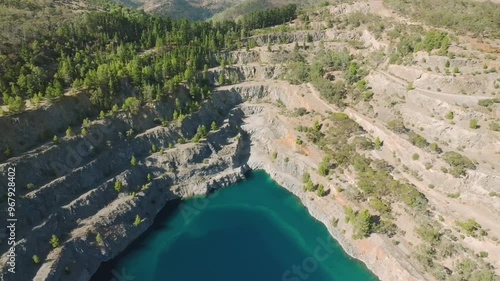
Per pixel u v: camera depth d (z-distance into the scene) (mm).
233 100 168250
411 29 161750
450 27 154375
